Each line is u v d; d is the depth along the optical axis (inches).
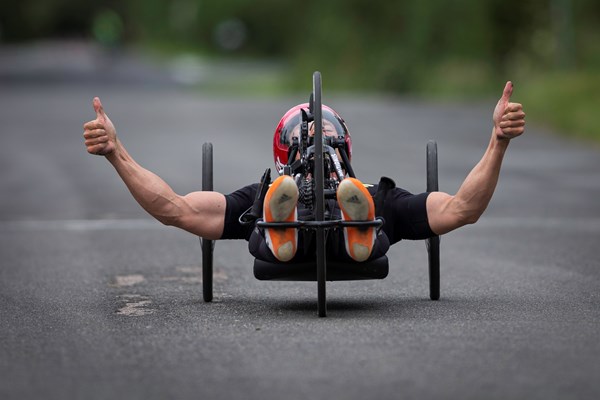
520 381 552.4
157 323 725.9
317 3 5816.9
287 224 689.0
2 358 623.2
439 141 2399.1
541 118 2871.6
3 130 2780.5
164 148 2292.1
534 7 4008.4
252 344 644.1
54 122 2994.6
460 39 4660.4
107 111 3341.5
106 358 618.8
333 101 3927.2
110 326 718.5
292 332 677.3
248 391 542.0
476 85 4104.3
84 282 945.5
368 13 5290.4
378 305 792.9
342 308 778.8
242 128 2773.1
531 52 4015.8
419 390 537.3
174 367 593.6
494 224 1315.2
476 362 590.6
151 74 5944.9
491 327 688.4
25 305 820.0
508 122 717.3
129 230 1298.0
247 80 5388.8
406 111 3304.6
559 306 780.6
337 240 718.5
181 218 762.8
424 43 4741.6
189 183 1712.6
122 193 1656.0
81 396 539.5
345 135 754.8
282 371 577.9
